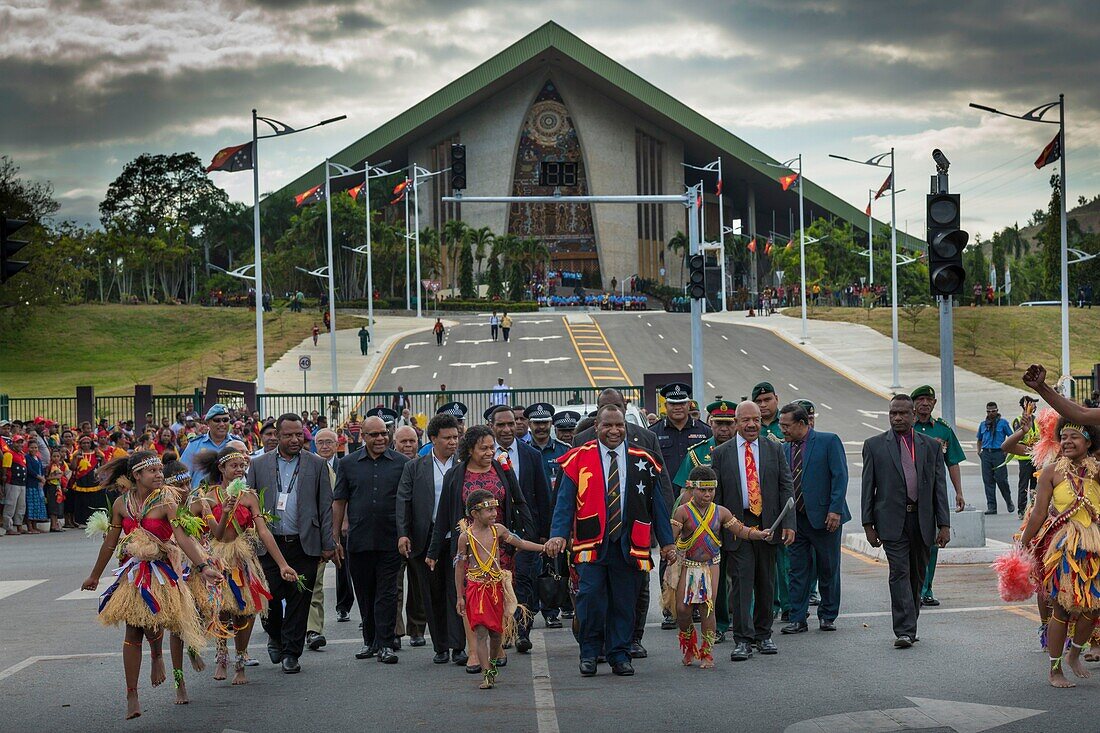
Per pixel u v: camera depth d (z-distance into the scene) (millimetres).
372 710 8898
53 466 25719
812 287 109438
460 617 10656
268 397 43625
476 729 8164
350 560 11312
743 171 141500
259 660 11422
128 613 8766
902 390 57375
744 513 10789
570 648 11516
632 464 10086
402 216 141625
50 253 82562
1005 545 16141
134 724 8672
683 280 136625
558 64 132250
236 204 142250
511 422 11688
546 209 140250
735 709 8508
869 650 10617
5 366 78125
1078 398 48250
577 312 104812
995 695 8672
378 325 87500
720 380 59438
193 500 10211
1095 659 9789
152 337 87188
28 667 11039
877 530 10914
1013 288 152000
